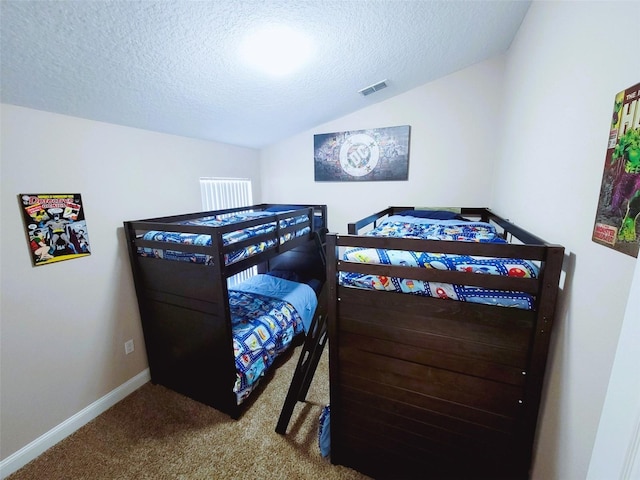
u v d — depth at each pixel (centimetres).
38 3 94
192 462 158
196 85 172
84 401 185
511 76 213
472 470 127
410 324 122
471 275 108
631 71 71
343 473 151
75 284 177
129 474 152
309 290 295
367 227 315
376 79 228
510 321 107
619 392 56
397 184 300
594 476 63
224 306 175
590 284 87
